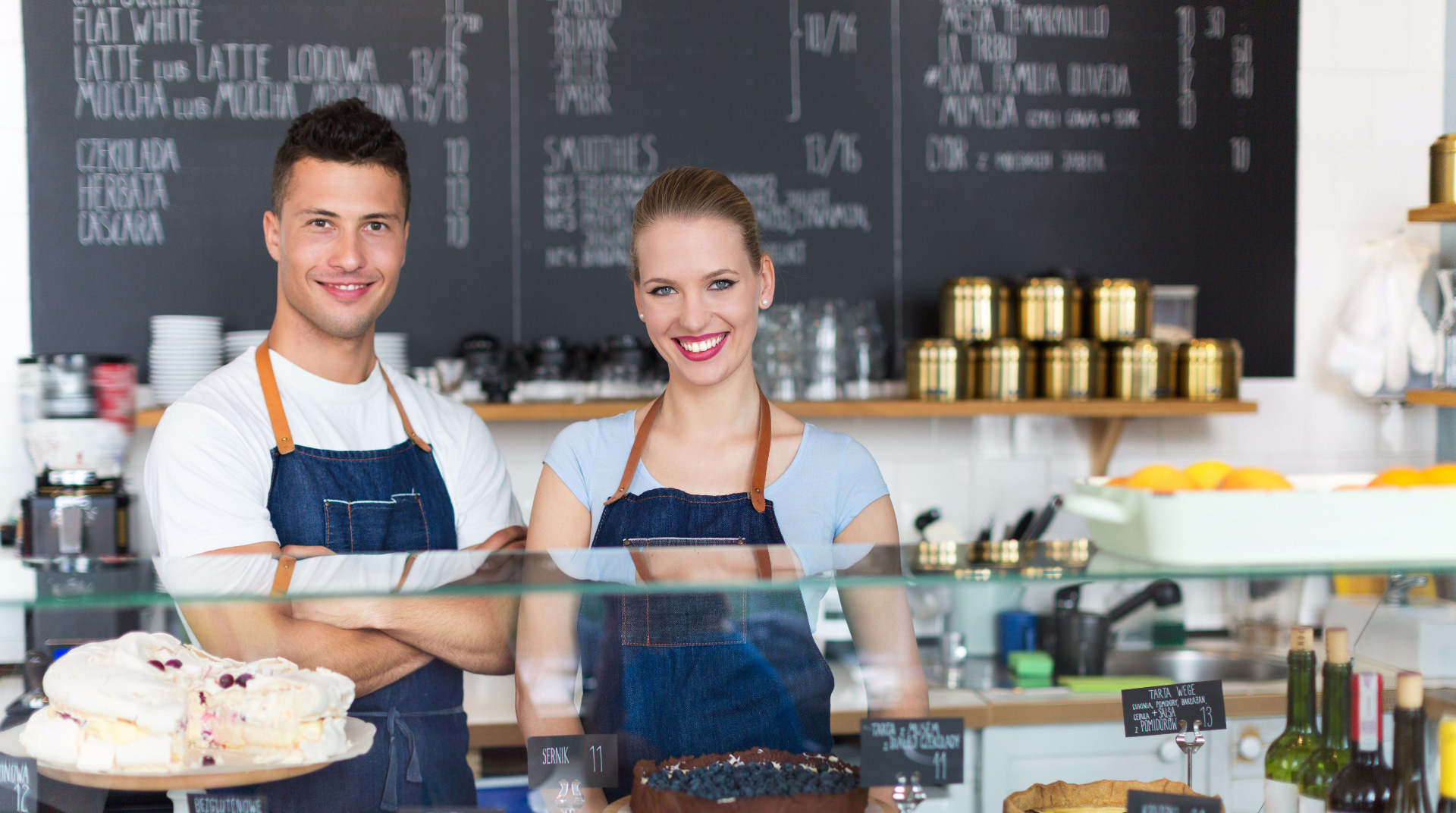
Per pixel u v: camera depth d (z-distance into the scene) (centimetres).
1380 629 111
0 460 261
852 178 279
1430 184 248
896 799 106
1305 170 288
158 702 102
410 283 271
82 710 101
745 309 125
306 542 140
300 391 145
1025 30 281
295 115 266
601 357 261
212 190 265
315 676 107
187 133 263
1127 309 262
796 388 255
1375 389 271
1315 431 291
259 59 265
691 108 275
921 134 280
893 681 113
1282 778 113
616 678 111
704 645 111
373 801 107
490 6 270
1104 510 100
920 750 106
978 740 116
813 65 277
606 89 273
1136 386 257
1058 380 257
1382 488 95
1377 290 270
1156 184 285
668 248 122
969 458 285
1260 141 286
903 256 280
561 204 273
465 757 110
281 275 145
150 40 262
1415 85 289
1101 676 117
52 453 126
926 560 111
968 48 280
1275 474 99
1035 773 116
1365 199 289
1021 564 106
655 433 133
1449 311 250
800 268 278
